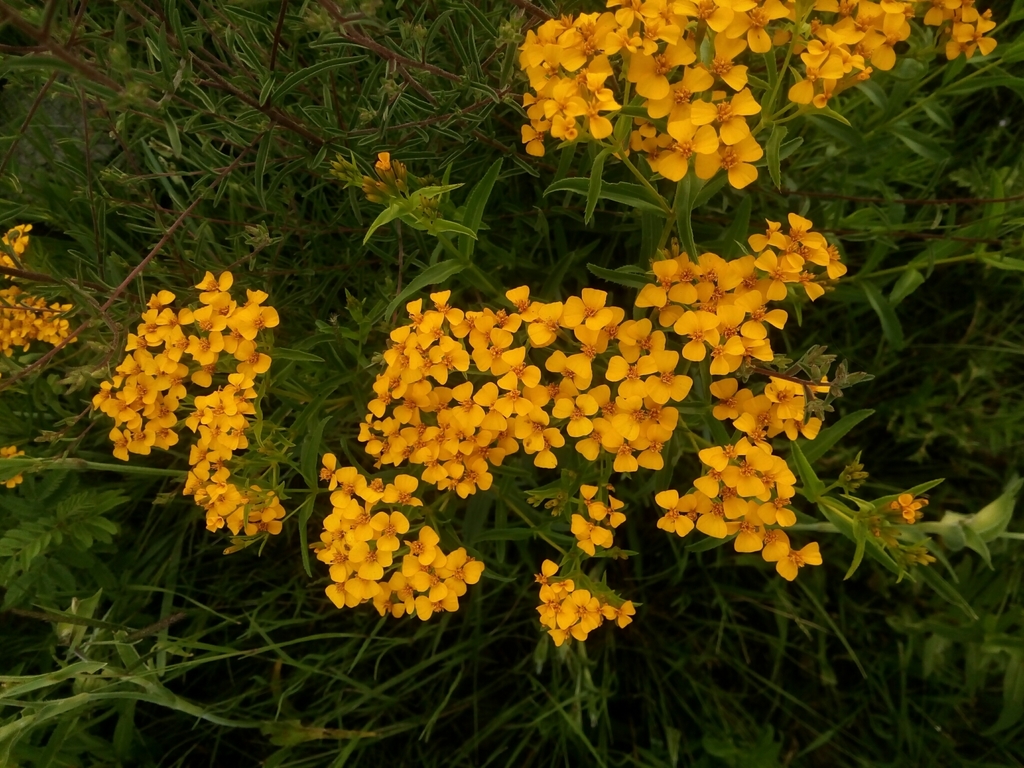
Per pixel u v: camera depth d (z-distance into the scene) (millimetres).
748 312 269
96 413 344
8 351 340
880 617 421
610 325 281
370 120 298
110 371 301
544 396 275
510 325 276
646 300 269
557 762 401
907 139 342
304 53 362
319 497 392
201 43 307
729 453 267
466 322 278
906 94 330
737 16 249
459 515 371
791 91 254
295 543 411
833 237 358
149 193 319
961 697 395
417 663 401
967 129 446
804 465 270
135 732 372
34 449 376
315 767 387
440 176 338
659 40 260
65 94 313
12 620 400
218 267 342
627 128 259
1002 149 440
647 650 408
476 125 306
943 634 378
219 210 384
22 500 350
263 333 299
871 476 429
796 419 268
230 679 405
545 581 290
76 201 374
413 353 275
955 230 368
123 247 376
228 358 304
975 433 414
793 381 260
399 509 298
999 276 419
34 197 385
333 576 282
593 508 279
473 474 285
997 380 429
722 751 375
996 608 401
